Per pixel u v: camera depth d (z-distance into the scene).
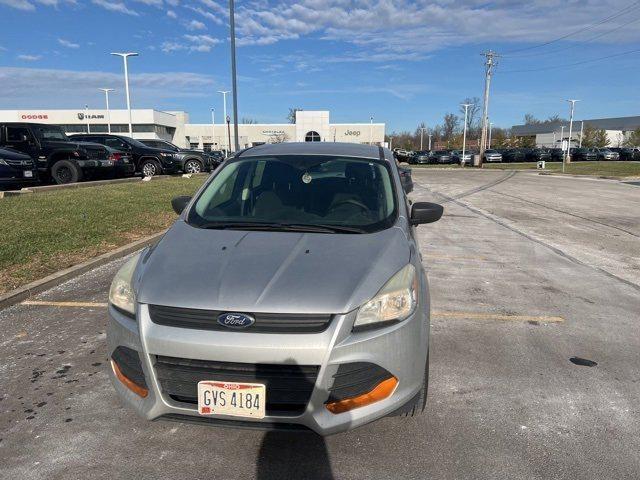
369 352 2.45
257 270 2.68
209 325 2.43
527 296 5.64
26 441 2.83
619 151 57.78
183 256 2.89
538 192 18.86
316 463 2.67
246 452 2.75
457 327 4.63
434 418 3.09
